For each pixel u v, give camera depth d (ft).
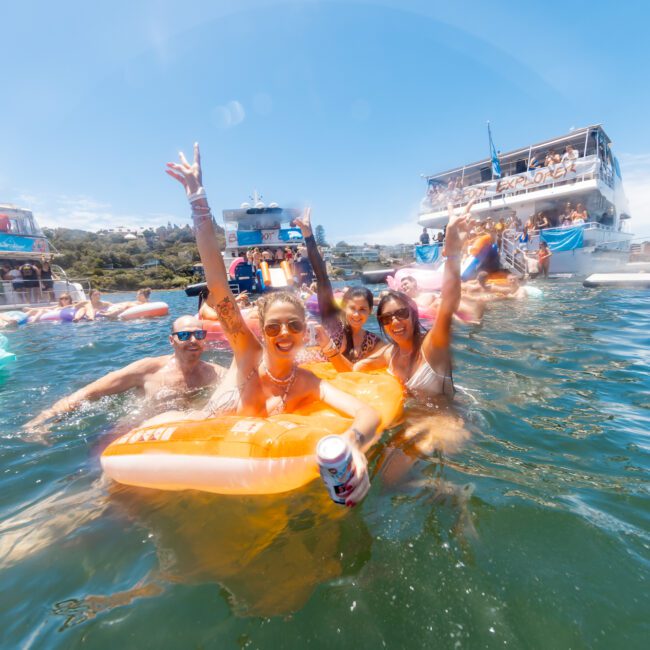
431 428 8.75
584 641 4.05
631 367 13.73
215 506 6.39
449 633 4.18
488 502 6.22
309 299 32.68
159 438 7.02
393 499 6.37
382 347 13.07
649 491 6.55
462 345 17.34
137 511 6.45
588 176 60.23
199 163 8.71
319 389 8.25
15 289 49.98
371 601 4.59
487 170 75.56
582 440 8.45
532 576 4.83
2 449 9.29
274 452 6.13
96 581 5.15
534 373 13.32
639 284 39.37
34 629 4.51
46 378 15.92
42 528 6.20
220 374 14.08
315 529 5.78
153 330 30.07
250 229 70.23
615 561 5.04
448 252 9.48
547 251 57.21
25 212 59.62
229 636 4.29
